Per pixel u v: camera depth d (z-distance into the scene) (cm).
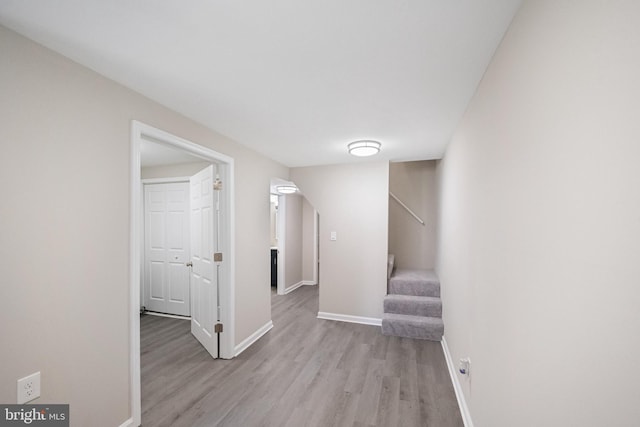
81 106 152
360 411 203
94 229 158
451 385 237
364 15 113
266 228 357
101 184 162
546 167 89
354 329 366
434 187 455
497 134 138
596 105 65
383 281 384
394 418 196
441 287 355
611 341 59
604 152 62
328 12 111
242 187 305
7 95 123
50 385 138
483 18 115
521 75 108
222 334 283
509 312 121
